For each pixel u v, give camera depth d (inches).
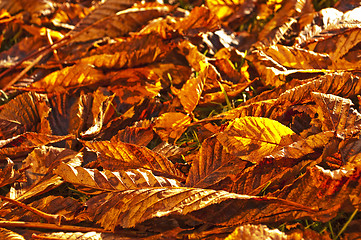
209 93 56.2
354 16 56.4
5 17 63.0
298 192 50.6
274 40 58.3
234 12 60.8
